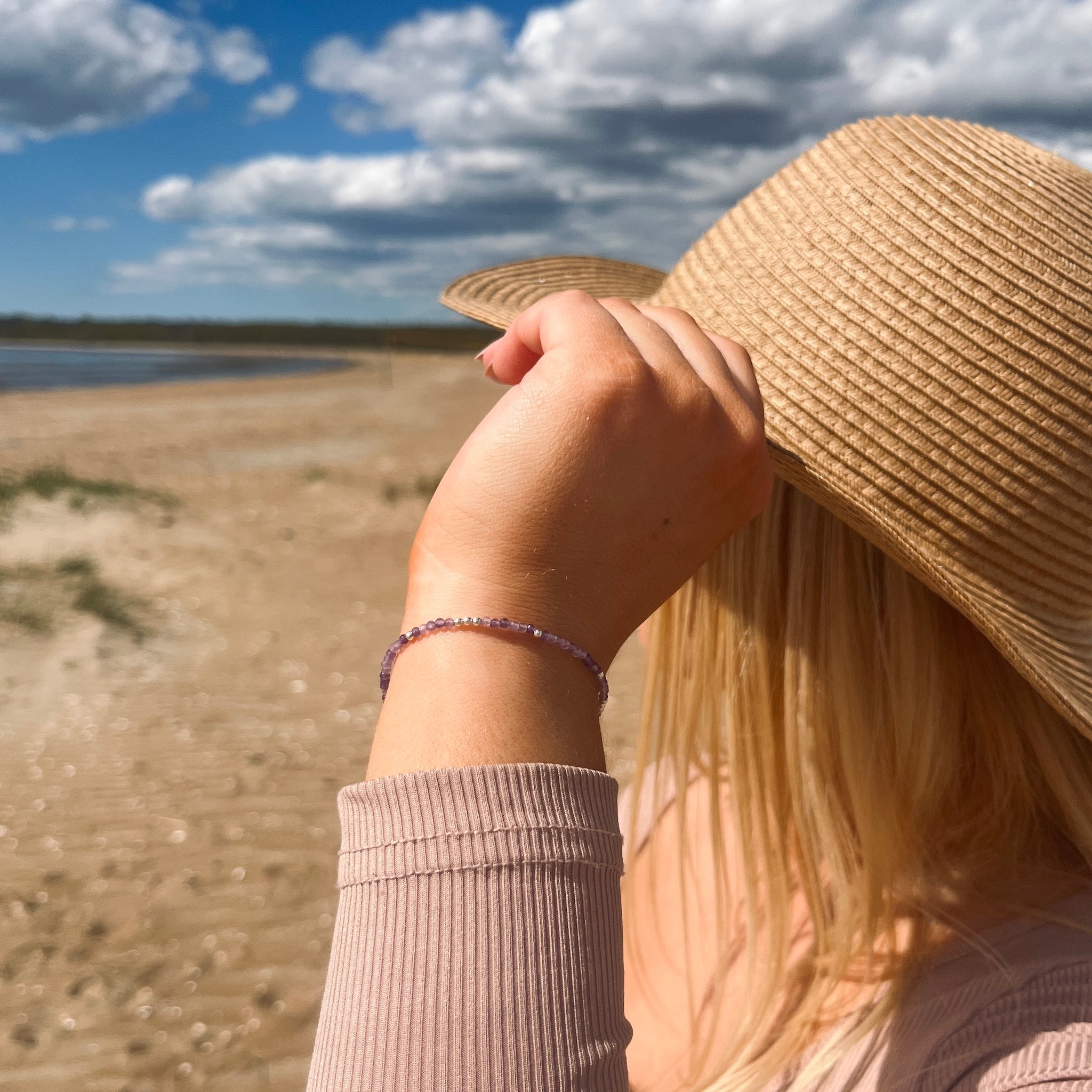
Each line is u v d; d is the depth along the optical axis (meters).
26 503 9.43
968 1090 0.70
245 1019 2.73
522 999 0.53
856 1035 0.81
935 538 0.90
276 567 8.45
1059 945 0.77
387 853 0.56
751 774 0.98
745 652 0.98
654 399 0.63
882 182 0.96
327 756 4.66
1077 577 0.94
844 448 0.91
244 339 142.00
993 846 0.88
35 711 4.95
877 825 0.88
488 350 0.75
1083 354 0.90
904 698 0.89
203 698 5.33
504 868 0.55
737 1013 0.99
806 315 0.94
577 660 0.62
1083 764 0.89
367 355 101.06
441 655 0.61
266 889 3.40
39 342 127.12
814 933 0.95
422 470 15.38
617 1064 0.55
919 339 0.90
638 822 1.29
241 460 16.55
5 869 3.41
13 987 2.78
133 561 8.12
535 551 0.62
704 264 1.06
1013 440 0.89
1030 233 0.91
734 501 0.66
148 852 3.61
